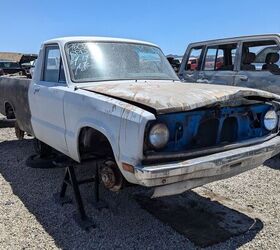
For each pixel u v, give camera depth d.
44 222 3.95
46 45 4.95
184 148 3.37
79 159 4.13
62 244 3.52
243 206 4.34
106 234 3.69
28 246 3.48
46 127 4.77
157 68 4.98
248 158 3.57
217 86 4.03
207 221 3.93
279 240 3.57
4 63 22.62
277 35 6.74
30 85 5.23
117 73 4.55
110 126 3.38
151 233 3.70
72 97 4.04
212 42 8.04
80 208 3.99
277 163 6.04
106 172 3.62
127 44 4.93
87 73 4.40
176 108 3.17
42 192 4.77
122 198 4.53
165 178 3.09
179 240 3.56
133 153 3.12
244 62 7.29
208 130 3.50
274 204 4.40
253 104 3.82
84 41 4.66
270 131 4.06
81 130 3.95
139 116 3.09
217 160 3.30
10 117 6.62
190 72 8.57
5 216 4.08
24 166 5.83
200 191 4.78
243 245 3.47
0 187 4.96
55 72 4.67
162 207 4.29
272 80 6.71
